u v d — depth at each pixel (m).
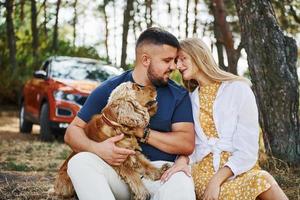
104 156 3.67
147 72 3.92
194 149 3.97
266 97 5.96
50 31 21.77
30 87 10.67
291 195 4.84
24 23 21.48
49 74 9.77
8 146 8.70
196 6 19.00
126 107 3.70
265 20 5.97
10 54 18.28
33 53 18.78
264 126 6.04
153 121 3.89
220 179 3.63
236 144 3.76
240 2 6.12
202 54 3.92
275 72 5.92
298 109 6.02
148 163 3.79
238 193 3.54
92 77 9.73
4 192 4.96
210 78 3.93
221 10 9.86
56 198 4.41
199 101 3.95
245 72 13.59
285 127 5.93
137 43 3.98
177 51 3.94
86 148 3.77
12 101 18.31
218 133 3.86
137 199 3.68
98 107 4.04
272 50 5.94
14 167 6.47
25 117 10.91
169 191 3.58
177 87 4.01
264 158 5.88
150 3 17.89
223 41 9.76
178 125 3.88
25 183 5.36
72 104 8.91
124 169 3.72
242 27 6.15
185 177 3.66
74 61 10.26
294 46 6.05
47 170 6.46
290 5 10.30
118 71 10.19
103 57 19.00
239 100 3.82
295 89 5.96
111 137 3.76
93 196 3.59
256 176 3.49
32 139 10.05
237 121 3.83
